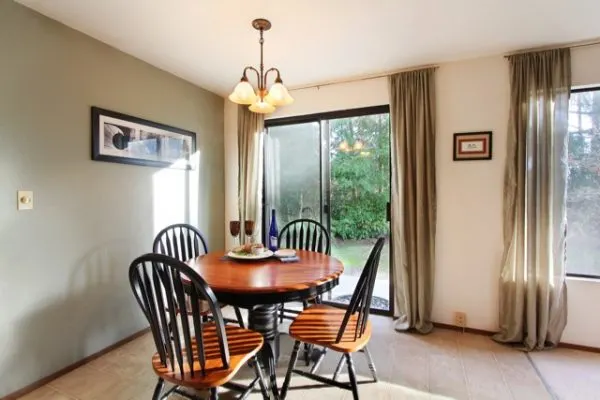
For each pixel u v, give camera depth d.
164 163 2.86
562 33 2.21
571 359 2.23
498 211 2.58
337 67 2.81
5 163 1.80
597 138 2.39
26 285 1.90
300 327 1.82
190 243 2.63
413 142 2.76
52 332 2.03
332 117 3.21
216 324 1.32
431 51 2.50
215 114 3.53
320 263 2.09
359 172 3.17
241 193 3.50
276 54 2.56
